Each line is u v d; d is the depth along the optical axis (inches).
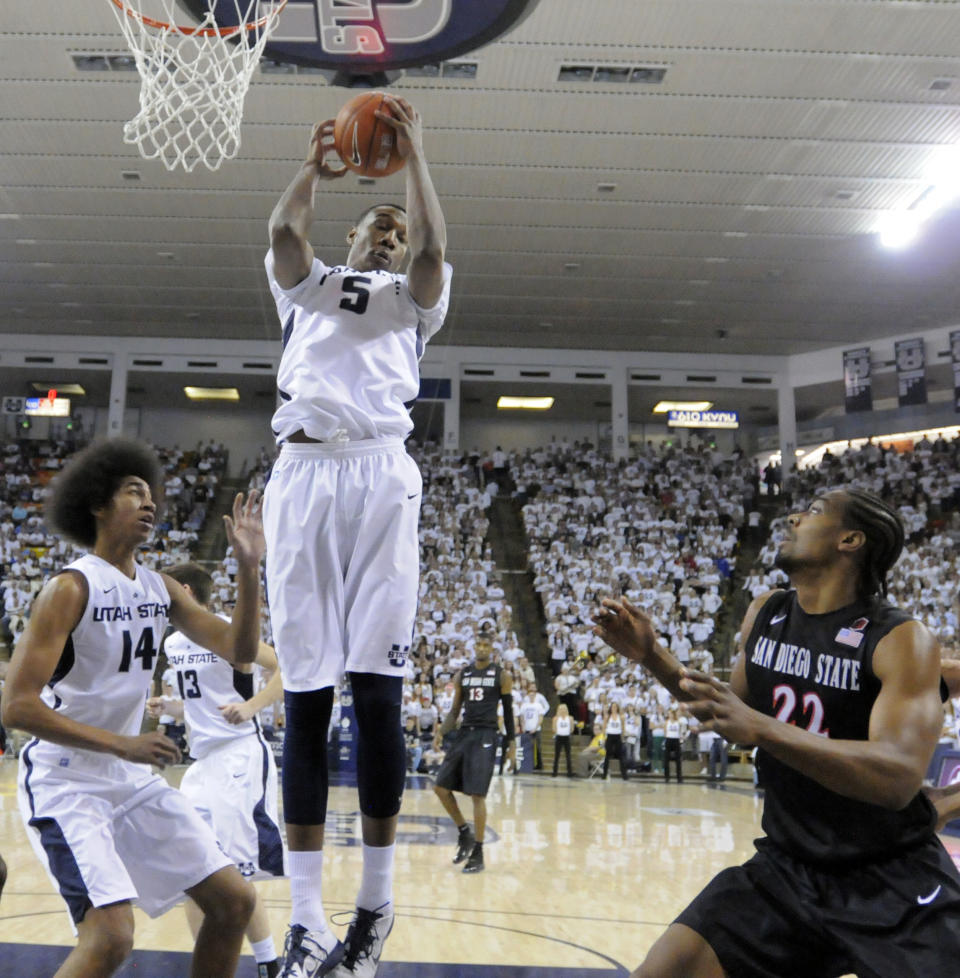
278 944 179.0
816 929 85.2
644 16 491.8
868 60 526.0
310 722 103.1
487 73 542.3
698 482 956.0
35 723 103.2
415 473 110.5
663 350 1002.1
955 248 748.6
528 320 920.9
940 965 79.9
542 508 905.5
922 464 917.8
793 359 1010.7
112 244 770.2
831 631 93.4
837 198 678.5
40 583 761.0
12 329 973.8
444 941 185.6
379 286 111.7
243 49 289.7
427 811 428.5
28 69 546.3
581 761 633.0
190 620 123.9
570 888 249.1
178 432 1103.6
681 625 723.4
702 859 304.0
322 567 105.7
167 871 112.0
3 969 151.5
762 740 78.0
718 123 590.9
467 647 672.4
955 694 106.4
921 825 88.1
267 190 681.0
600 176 655.8
